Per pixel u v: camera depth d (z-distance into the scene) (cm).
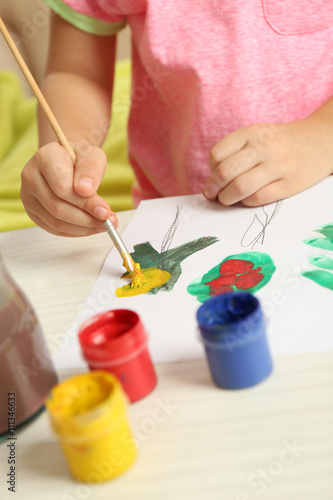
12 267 64
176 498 31
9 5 179
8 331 37
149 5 83
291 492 30
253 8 80
